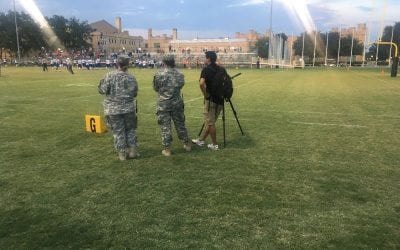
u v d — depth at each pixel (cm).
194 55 7594
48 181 595
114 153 751
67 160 706
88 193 545
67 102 1532
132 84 692
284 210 486
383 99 1655
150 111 1283
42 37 9269
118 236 423
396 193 546
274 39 7150
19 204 509
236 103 1495
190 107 1385
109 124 698
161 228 440
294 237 420
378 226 445
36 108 1360
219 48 11712
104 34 11644
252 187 564
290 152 756
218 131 954
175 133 920
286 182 586
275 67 6550
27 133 934
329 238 418
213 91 749
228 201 513
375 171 641
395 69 3478
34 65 7306
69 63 4081
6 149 785
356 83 2619
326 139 872
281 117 1166
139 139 865
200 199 521
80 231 435
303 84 2516
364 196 533
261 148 784
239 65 6650
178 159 706
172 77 707
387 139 875
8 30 8631
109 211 485
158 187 566
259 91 2017
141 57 7544
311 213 478
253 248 398
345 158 717
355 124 1057
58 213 481
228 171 636
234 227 442
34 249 397
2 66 6950
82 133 932
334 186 570
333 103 1509
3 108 1355
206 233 429
